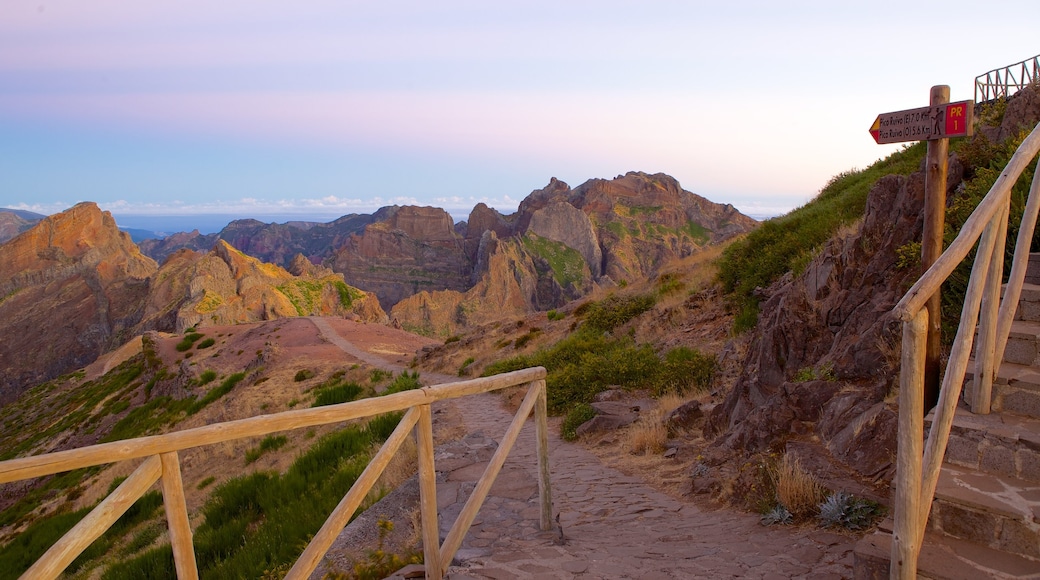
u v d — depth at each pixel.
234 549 8.59
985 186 7.55
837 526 5.19
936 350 4.99
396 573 4.59
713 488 6.91
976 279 3.36
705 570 4.67
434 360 29.77
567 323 26.12
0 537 23.41
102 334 175.00
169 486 2.87
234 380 35.91
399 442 3.96
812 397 7.27
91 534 2.50
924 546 3.43
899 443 3.05
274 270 167.75
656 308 20.42
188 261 184.00
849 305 8.62
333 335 44.94
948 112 4.81
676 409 10.31
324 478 10.70
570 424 11.25
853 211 15.31
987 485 3.59
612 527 6.07
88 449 2.57
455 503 6.46
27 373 171.25
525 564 4.81
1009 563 3.21
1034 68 13.88
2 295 190.88
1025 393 4.04
